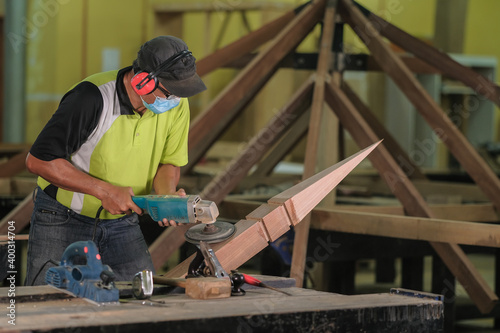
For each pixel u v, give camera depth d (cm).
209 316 221
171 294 264
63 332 206
